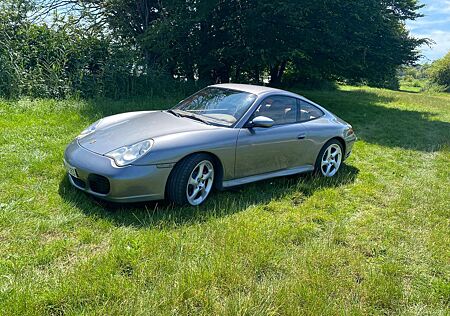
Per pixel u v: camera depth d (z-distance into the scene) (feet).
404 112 48.98
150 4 48.11
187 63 47.70
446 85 172.65
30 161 14.83
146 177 11.24
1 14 34.55
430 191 16.21
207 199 13.11
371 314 7.77
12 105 25.77
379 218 13.01
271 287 8.11
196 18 41.06
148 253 9.02
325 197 14.52
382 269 9.53
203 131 12.78
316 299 7.76
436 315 7.93
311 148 16.30
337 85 96.58
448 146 26.76
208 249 9.48
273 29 43.29
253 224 11.23
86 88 34.27
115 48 37.65
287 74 73.05
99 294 7.36
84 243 9.52
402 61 51.57
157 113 15.02
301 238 10.77
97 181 11.34
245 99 14.78
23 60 32.81
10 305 6.68
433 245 10.99
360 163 20.72
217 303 7.52
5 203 11.16
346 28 44.98
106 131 13.10
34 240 9.33
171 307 7.20
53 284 7.52
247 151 13.65
